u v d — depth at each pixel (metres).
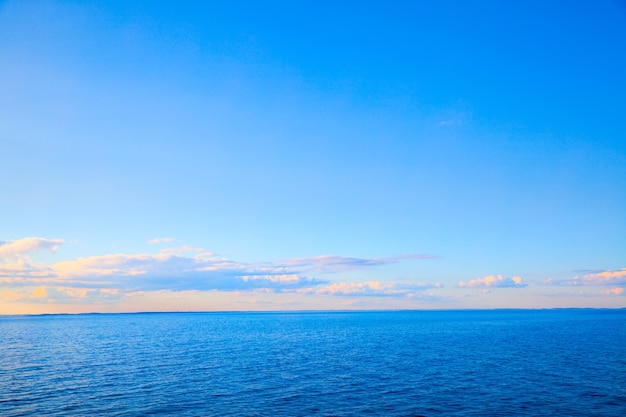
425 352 77.19
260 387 45.69
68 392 43.12
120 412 35.88
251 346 90.81
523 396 41.75
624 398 40.97
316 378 50.81
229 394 42.38
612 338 104.12
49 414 35.22
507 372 54.62
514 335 116.75
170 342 101.62
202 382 48.34
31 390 44.03
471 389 44.75
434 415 35.69
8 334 133.75
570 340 99.19
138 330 157.88
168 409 36.91
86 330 158.88
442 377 51.31
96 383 47.69
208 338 114.56
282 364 62.25
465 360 65.94
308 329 160.62
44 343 99.19
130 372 55.06
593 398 41.00
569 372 54.47
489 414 36.00
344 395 42.16
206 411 36.38
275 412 36.22
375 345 91.44
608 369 56.75
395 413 36.22
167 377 51.47
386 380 49.53
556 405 38.56
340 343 97.00
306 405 38.47
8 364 62.69
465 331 138.25
